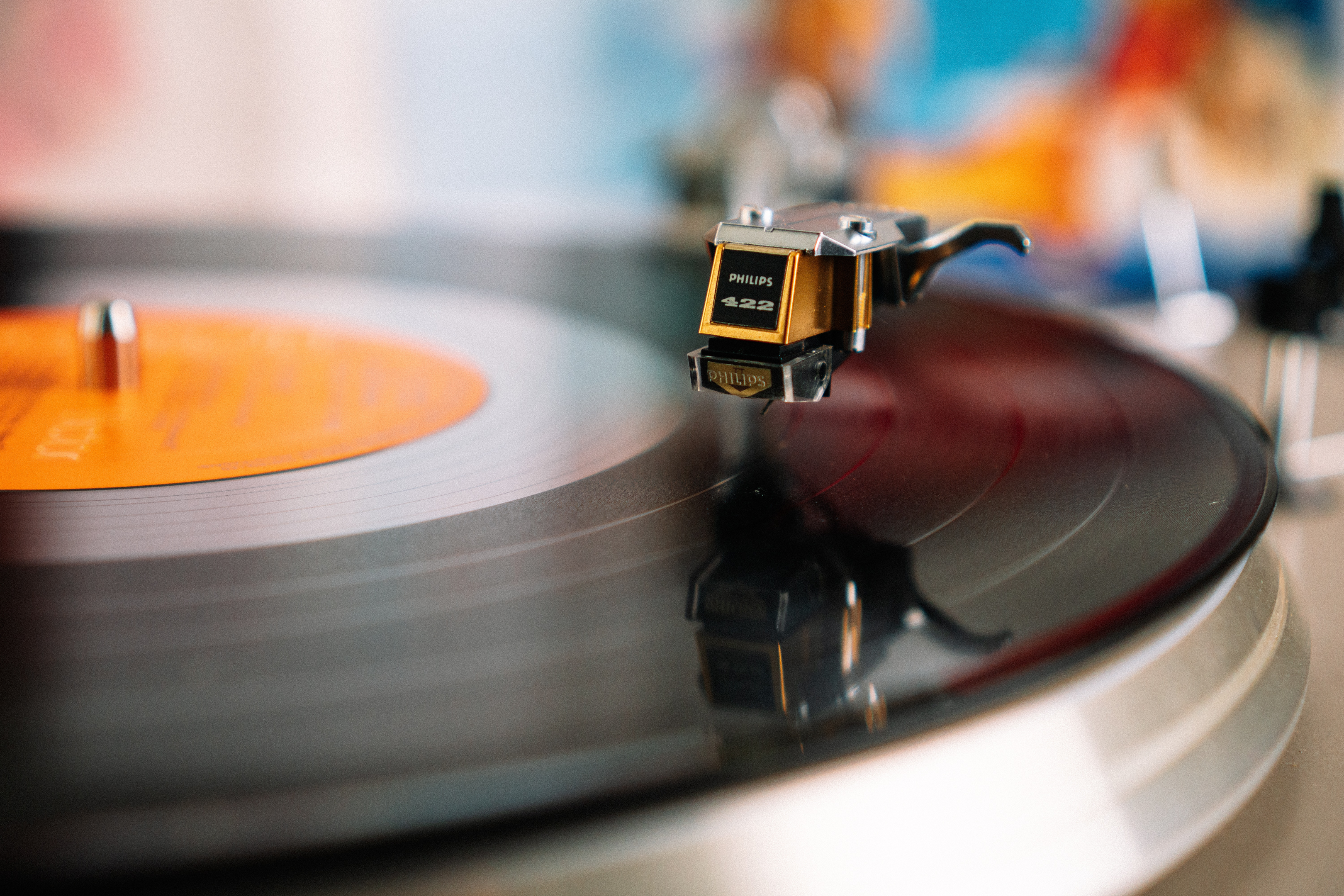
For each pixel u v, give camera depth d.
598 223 0.50
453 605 0.25
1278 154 0.69
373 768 0.22
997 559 0.25
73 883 0.21
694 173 0.52
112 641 0.24
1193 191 0.68
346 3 0.75
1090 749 0.23
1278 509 0.31
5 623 0.25
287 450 0.30
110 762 0.22
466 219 0.52
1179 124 0.67
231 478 0.29
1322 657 0.27
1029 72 0.70
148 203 0.74
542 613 0.25
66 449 0.30
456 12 0.75
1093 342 0.34
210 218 0.51
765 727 0.23
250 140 0.75
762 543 0.26
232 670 0.24
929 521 0.26
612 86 0.75
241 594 0.25
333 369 0.34
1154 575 0.25
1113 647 0.24
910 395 0.31
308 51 0.75
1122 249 0.67
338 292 0.40
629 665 0.24
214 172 0.75
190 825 0.22
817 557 0.26
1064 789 0.23
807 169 0.52
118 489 0.28
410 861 0.22
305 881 0.21
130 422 0.31
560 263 0.43
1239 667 0.25
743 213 0.26
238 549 0.26
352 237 0.48
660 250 0.44
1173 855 0.23
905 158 0.72
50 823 0.22
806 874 0.22
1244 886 0.24
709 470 0.28
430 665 0.24
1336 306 0.32
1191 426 0.29
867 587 0.25
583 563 0.26
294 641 0.24
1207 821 0.24
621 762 0.22
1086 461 0.28
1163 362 0.33
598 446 0.30
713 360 0.26
